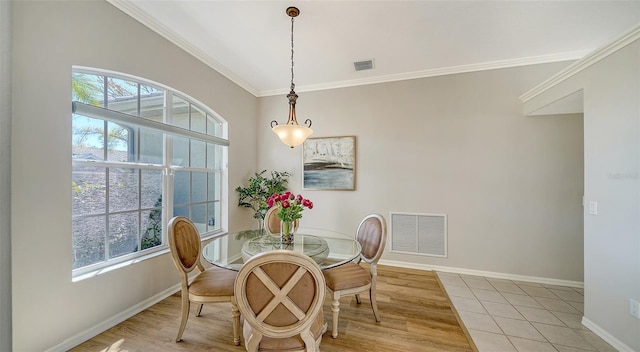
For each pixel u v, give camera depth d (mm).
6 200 1344
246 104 3801
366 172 3549
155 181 2480
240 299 1141
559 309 2277
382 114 3482
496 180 3027
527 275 2918
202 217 3102
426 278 2988
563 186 2814
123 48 2037
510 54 2818
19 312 1466
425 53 2805
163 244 2545
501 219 3012
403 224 3395
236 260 1798
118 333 1880
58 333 1639
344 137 3629
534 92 2645
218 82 3174
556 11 2064
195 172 2994
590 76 1947
